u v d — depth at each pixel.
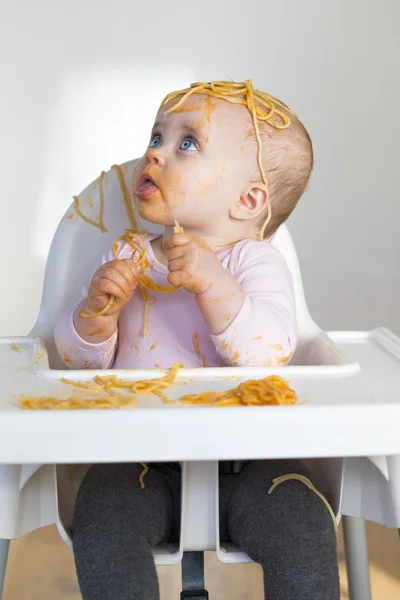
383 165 2.07
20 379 0.72
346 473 0.78
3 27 2.03
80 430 0.58
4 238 2.10
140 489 0.77
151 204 0.88
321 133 2.06
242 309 0.80
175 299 0.90
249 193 0.90
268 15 2.03
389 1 2.02
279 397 0.63
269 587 0.72
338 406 0.61
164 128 0.89
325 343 0.90
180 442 0.59
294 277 1.01
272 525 0.74
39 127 2.06
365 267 2.11
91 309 0.85
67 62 2.04
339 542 1.35
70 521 0.81
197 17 2.03
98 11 2.03
